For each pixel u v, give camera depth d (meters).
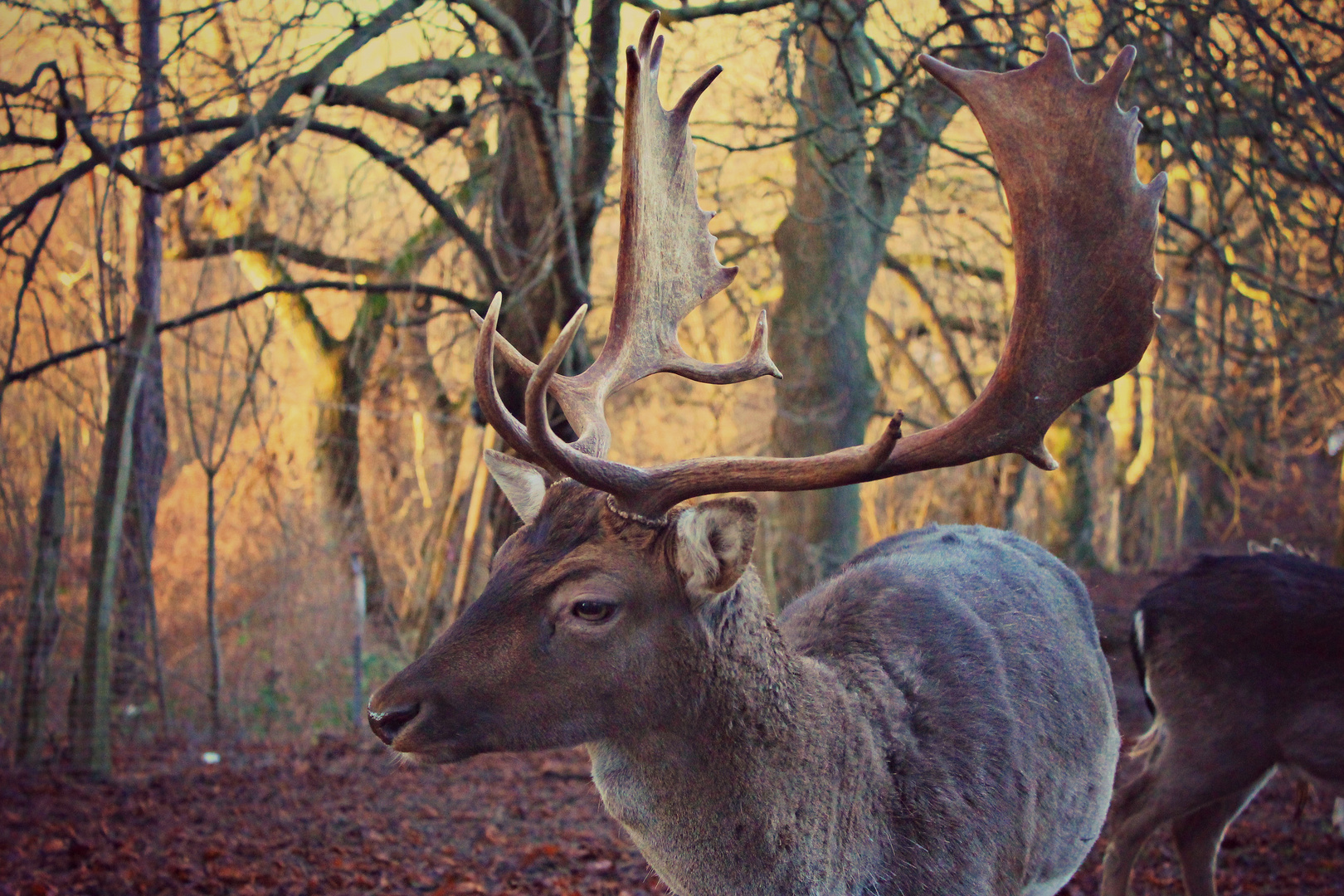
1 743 8.80
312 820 7.32
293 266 16.52
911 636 3.37
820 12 7.79
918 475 20.05
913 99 8.62
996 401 3.05
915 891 3.05
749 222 15.46
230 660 11.43
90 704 8.33
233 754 9.34
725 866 2.94
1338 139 7.88
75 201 10.95
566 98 9.00
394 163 8.29
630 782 3.01
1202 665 5.34
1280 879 6.11
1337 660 5.15
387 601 13.47
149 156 9.12
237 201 10.61
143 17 8.27
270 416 15.23
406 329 14.55
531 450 2.95
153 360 8.61
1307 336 10.73
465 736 2.87
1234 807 5.45
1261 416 18.86
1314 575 5.40
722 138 11.54
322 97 7.15
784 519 14.90
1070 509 19.67
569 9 8.49
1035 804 3.37
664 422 18.31
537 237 8.69
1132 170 3.00
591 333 16.16
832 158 9.26
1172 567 21.23
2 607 9.28
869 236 13.68
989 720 3.26
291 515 13.41
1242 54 8.14
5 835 6.66
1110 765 3.91
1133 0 7.41
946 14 8.41
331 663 11.90
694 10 8.05
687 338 17.33
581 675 2.89
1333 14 8.23
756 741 2.92
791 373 14.03
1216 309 15.48
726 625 2.92
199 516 14.16
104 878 5.84
